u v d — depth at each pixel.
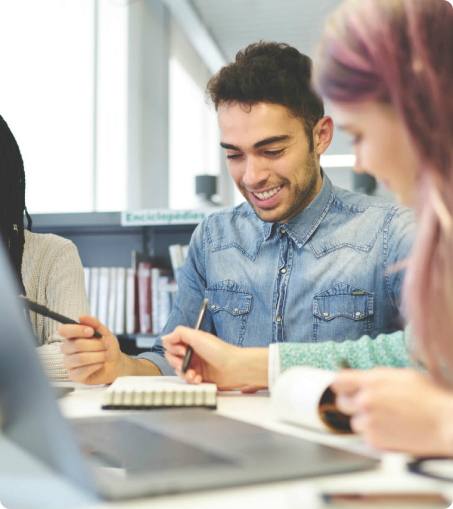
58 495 0.45
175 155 5.65
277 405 0.75
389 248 1.38
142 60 4.95
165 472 0.48
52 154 4.12
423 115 0.61
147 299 2.48
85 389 1.08
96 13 4.41
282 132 1.26
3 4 3.90
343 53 0.67
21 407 0.50
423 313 0.62
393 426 0.55
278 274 1.44
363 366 0.93
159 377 1.09
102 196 4.40
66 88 4.22
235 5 5.16
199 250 1.59
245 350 0.99
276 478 0.49
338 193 1.51
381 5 0.65
